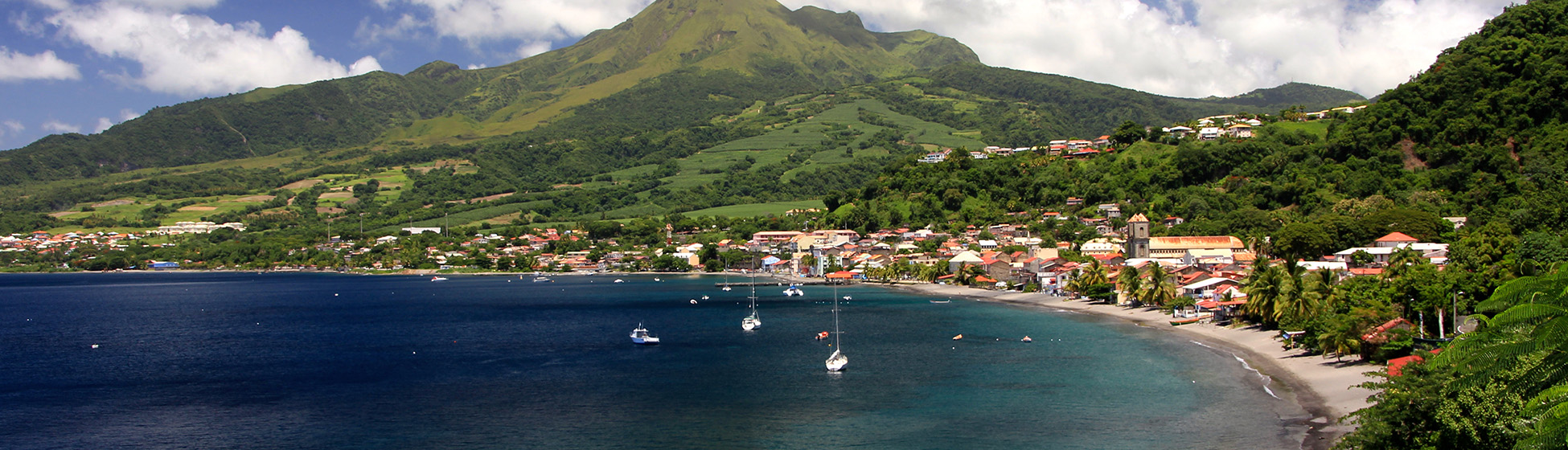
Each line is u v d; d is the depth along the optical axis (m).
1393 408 65.19
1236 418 87.56
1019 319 184.38
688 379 116.94
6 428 95.00
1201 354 127.69
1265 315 142.00
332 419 96.25
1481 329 41.59
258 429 92.56
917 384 110.50
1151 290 191.50
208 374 127.31
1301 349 123.25
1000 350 138.25
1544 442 34.00
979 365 123.88
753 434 87.31
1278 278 141.12
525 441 85.75
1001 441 82.69
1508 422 56.34
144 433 91.94
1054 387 106.69
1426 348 97.12
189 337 179.62
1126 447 79.38
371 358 142.75
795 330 172.62
